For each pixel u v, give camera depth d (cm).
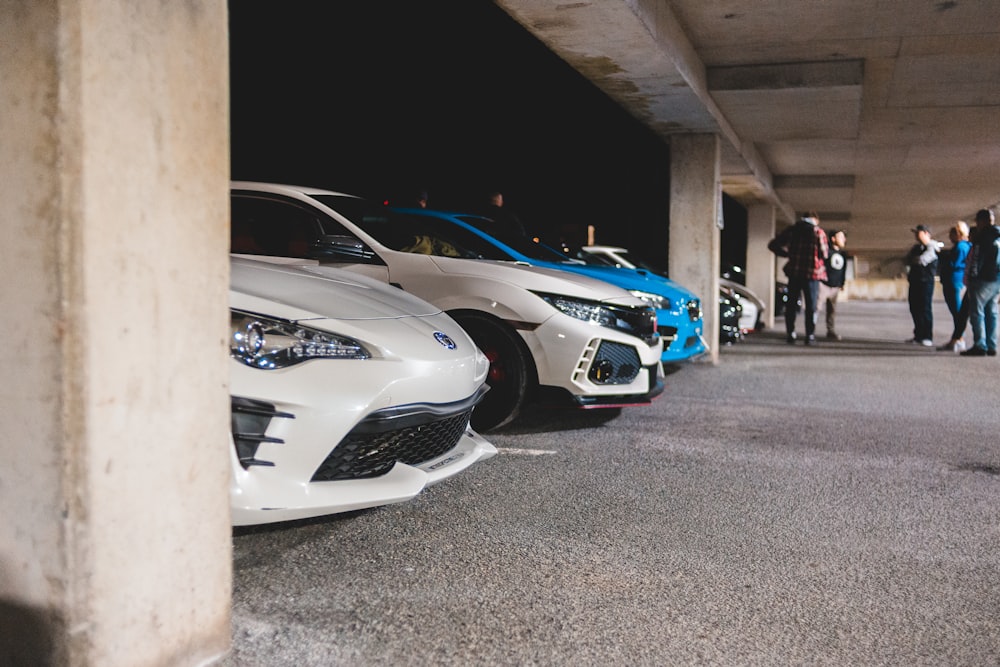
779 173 1625
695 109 838
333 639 225
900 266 6081
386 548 295
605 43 626
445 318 367
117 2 177
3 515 182
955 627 245
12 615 183
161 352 192
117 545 184
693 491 382
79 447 175
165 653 197
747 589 269
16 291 177
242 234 499
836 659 223
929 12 649
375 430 286
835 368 891
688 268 963
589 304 488
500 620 240
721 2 638
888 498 379
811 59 793
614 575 277
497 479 393
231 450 252
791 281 1192
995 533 333
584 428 521
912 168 1473
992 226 1032
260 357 266
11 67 173
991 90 886
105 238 177
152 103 186
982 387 754
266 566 275
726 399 661
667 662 218
